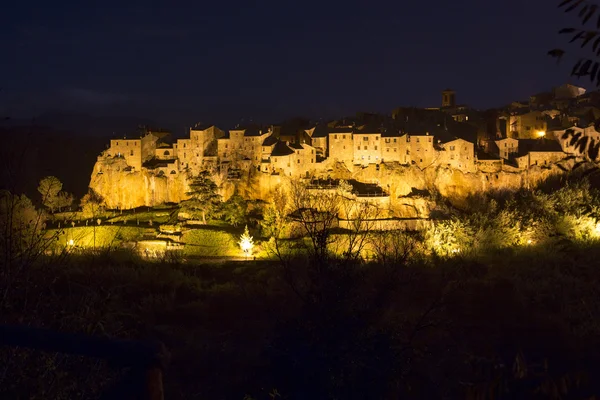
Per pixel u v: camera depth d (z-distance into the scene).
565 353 24.08
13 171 12.13
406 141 91.12
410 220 78.31
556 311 35.44
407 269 30.67
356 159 91.50
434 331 24.91
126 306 35.88
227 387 21.27
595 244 57.50
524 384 8.68
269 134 93.62
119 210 86.56
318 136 93.81
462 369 18.08
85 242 68.00
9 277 11.38
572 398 8.46
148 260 60.66
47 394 9.89
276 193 85.06
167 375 23.80
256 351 24.25
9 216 11.83
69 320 12.45
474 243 63.12
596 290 38.81
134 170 89.38
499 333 29.45
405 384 15.07
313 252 15.55
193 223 78.62
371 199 82.81
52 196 78.06
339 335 13.06
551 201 70.94
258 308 30.66
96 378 9.95
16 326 8.23
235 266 60.50
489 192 89.81
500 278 42.94
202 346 26.94
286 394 13.17
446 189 89.62
